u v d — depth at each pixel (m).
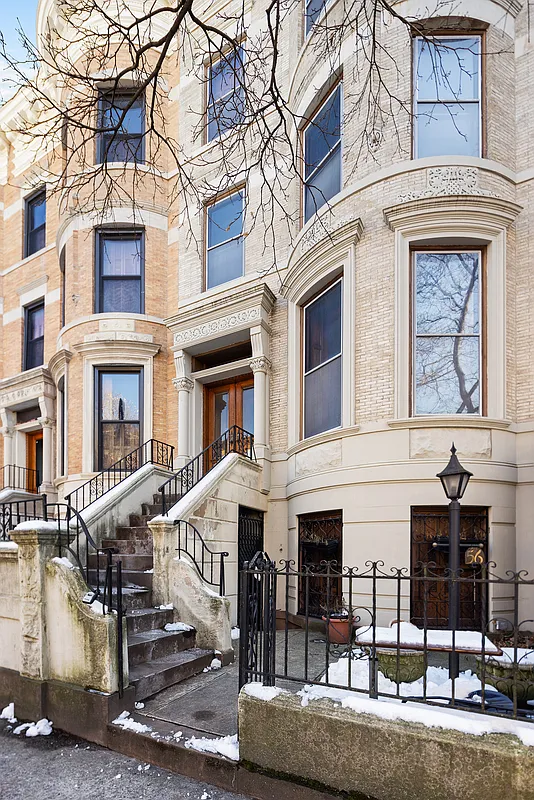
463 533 6.96
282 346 9.79
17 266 15.30
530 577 6.87
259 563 4.14
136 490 8.88
